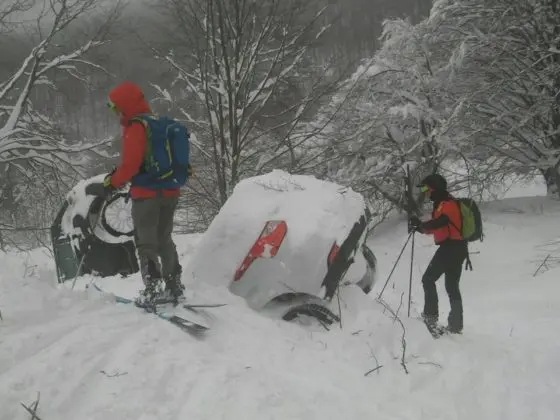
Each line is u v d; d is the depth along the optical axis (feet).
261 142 41.57
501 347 15.23
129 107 12.58
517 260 32.37
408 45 48.03
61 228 15.62
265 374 10.45
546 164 45.44
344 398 10.13
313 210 14.73
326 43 39.75
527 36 45.96
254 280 14.24
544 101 44.01
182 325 11.69
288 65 40.63
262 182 16.05
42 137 49.26
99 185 15.11
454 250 17.43
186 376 9.86
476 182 47.03
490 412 10.71
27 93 47.24
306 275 13.82
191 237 31.91
